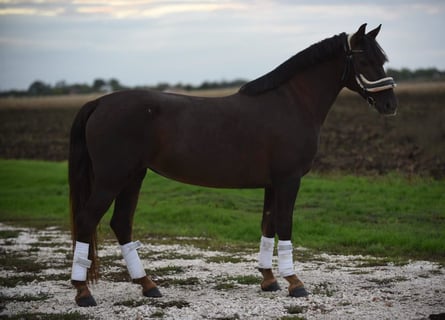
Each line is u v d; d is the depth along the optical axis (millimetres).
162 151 6512
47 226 12742
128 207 6875
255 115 6715
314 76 7027
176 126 6500
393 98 6906
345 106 45250
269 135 6680
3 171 20531
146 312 6145
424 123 27469
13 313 6176
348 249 9836
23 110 59406
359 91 7070
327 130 29922
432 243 9586
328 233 10883
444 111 33094
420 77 67062
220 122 6605
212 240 10867
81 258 6406
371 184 15289
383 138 26312
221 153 6566
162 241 10750
